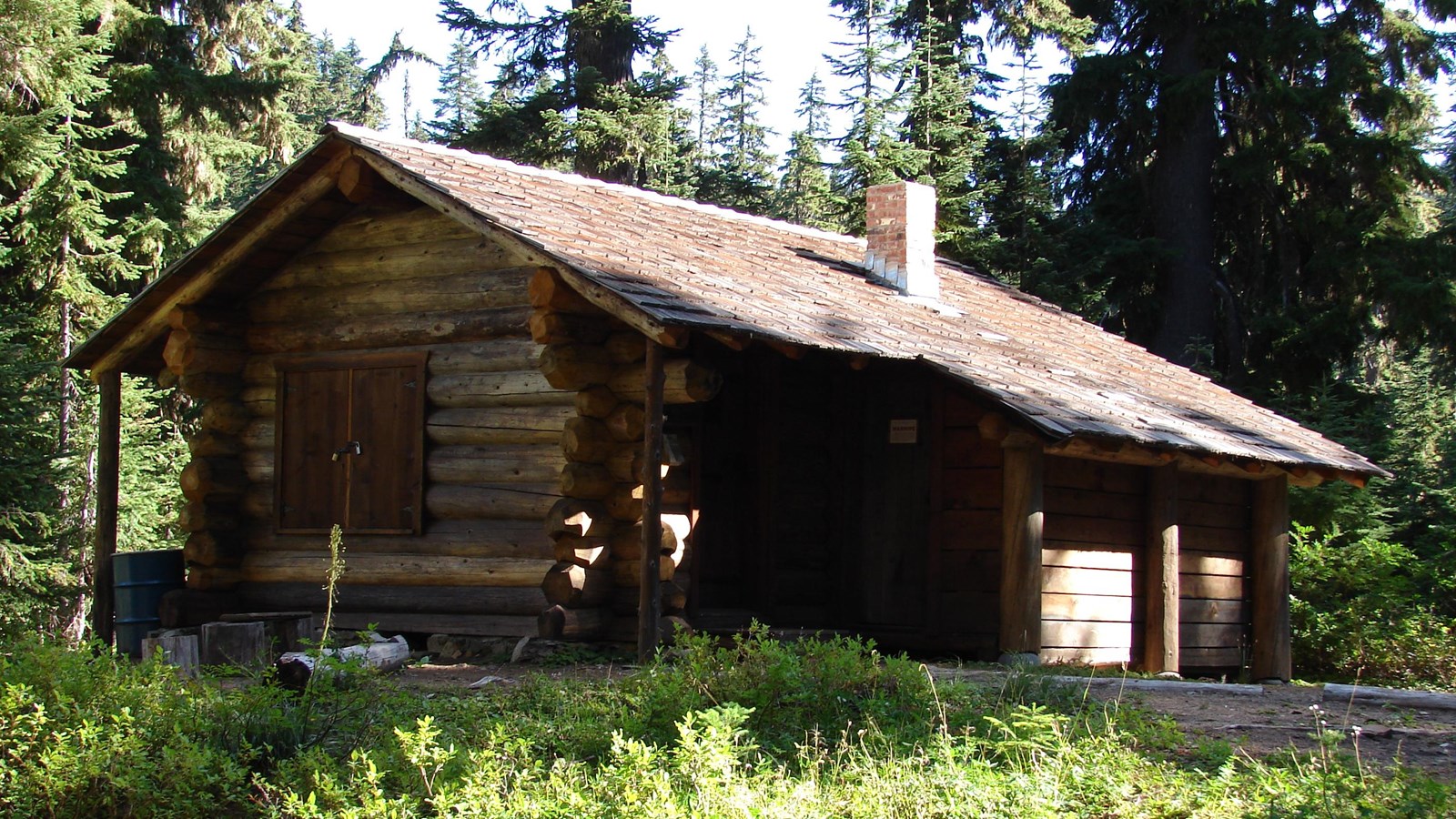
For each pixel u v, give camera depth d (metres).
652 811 5.92
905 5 30.98
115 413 14.99
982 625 13.73
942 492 14.12
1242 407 18.38
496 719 7.77
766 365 14.25
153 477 23.05
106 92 21.52
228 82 24.31
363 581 13.48
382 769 6.74
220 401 14.47
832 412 14.83
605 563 12.12
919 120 29.58
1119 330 29.72
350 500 13.67
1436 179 27.48
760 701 7.56
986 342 15.48
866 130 29.50
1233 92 28.69
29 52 19.44
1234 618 17.00
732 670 7.92
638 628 11.45
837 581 14.62
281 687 8.23
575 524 11.88
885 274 16.78
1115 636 14.84
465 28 29.78
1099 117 28.53
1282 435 17.23
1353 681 18.75
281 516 14.13
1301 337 27.09
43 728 6.88
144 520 21.81
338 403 13.88
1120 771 6.61
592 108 28.69
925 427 14.29
